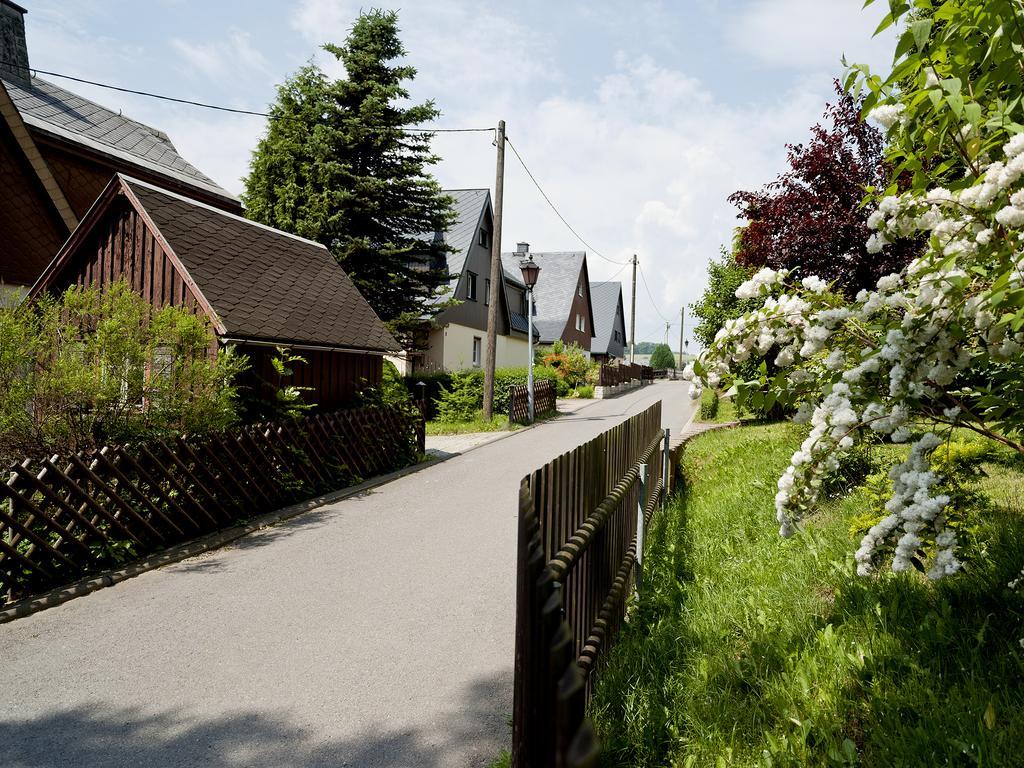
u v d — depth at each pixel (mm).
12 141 12406
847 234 10117
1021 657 2998
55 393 6586
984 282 2652
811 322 3123
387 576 6016
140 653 4473
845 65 2793
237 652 4480
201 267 10188
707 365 3389
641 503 5336
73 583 5727
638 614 4664
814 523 5496
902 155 2943
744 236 11547
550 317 43781
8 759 3297
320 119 21078
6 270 12609
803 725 2826
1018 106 2578
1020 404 2742
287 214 20516
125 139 17953
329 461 10047
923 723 2719
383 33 21062
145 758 3307
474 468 12000
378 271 21047
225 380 8258
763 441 10492
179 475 7262
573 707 1201
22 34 16828
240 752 3355
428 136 21188
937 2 2658
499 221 18922
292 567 6305
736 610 4227
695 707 3186
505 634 4754
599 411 24281
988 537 4051
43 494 5898
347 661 4344
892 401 2803
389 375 15969
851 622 3654
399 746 3396
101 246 10531
